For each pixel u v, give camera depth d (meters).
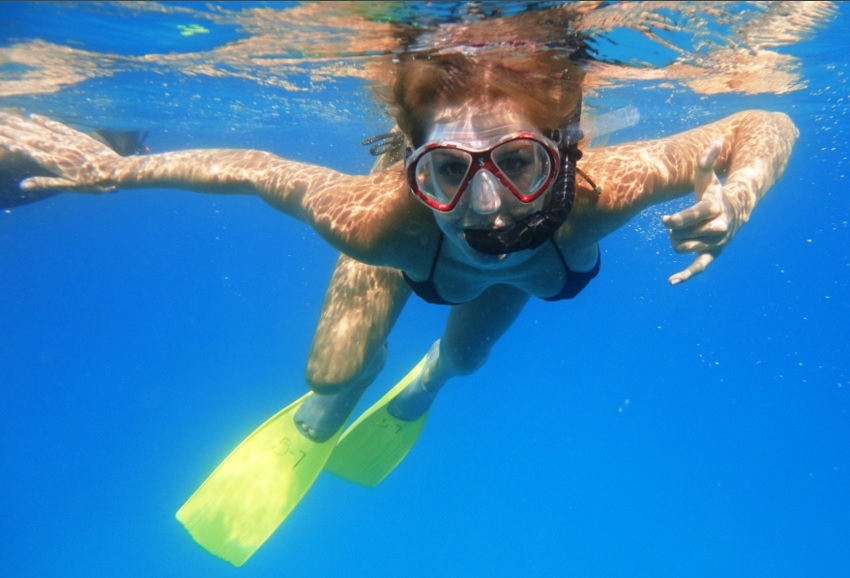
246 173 1.10
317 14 1.29
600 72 1.75
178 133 4.12
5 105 2.62
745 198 0.83
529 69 0.94
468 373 1.60
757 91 2.61
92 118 3.12
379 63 1.56
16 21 1.49
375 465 1.91
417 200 0.91
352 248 0.98
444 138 0.76
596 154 0.96
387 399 1.92
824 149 5.10
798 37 1.76
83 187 1.18
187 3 1.30
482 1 1.13
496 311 1.33
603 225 0.95
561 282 1.06
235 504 1.66
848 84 2.69
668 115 2.95
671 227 0.72
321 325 1.39
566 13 1.22
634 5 1.26
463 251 0.85
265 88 2.49
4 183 1.86
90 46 1.73
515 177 0.78
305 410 1.73
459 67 0.80
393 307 1.36
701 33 1.56
